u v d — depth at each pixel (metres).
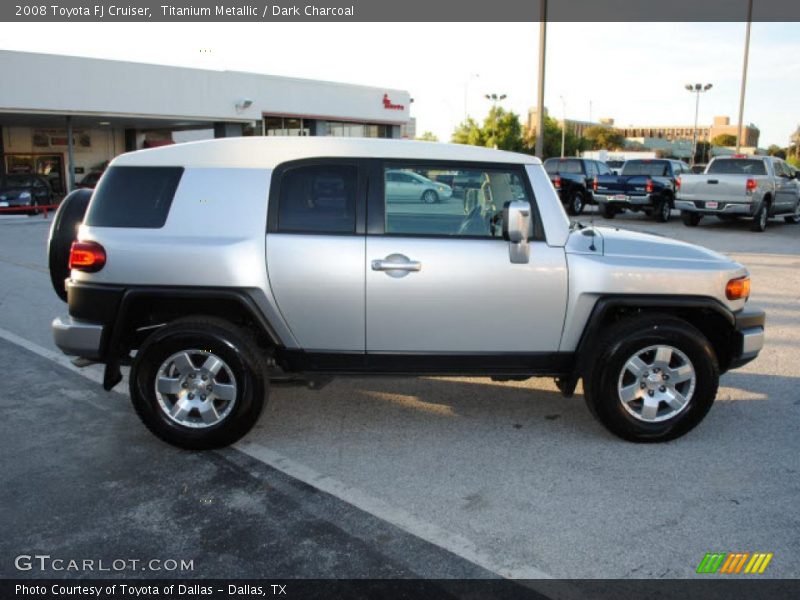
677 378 4.61
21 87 26.78
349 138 4.70
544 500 3.92
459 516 3.75
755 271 11.78
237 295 4.49
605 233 4.95
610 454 4.53
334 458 4.49
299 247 4.51
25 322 8.12
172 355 4.51
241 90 33.91
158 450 4.61
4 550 3.44
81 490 4.05
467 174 4.61
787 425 5.04
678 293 4.61
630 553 3.40
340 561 3.34
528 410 5.34
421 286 4.51
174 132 40.16
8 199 25.67
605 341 4.57
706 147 113.50
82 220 5.10
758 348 4.86
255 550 3.43
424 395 5.66
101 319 4.56
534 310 4.57
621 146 111.19
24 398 5.59
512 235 4.33
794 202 20.09
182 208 4.57
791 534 3.57
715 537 3.54
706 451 4.57
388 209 4.57
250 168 4.60
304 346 4.62
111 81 29.20
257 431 4.94
